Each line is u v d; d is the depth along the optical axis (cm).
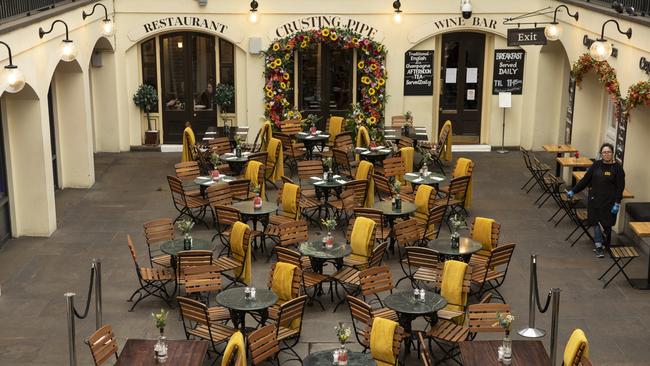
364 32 2027
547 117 2075
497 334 1081
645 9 1373
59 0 1631
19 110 1409
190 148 1784
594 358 1025
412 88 2066
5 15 1288
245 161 1648
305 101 2105
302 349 1041
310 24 2020
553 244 1418
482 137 2120
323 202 1514
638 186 1427
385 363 905
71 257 1355
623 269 1292
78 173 1747
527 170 1905
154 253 1369
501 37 2039
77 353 1030
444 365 1003
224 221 1332
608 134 1703
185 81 2083
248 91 2061
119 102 2059
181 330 1095
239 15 2012
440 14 2019
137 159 2003
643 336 1083
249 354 1002
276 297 1012
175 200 1659
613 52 1476
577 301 1188
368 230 1210
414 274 1177
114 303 1175
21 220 1448
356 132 1988
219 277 1095
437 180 1523
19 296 1200
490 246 1240
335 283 1198
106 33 1783
